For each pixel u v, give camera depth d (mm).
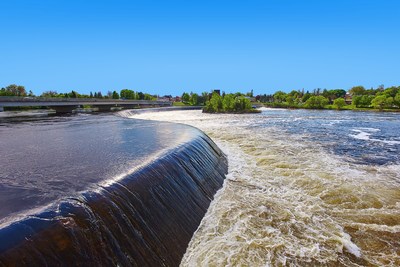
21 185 8227
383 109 111750
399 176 16422
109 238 6434
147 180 9250
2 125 30234
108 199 7219
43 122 34688
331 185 14641
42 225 5570
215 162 16891
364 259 8367
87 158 12031
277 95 188000
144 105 117250
